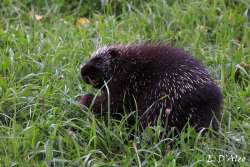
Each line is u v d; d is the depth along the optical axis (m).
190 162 9.44
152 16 14.06
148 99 10.16
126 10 14.66
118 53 10.68
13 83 11.09
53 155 9.49
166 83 10.08
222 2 14.61
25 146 9.42
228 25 14.05
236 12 14.39
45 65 11.80
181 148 9.59
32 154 9.31
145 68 10.36
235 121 10.72
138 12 14.19
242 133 10.45
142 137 9.77
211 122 9.97
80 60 12.27
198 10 14.34
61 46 12.51
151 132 9.73
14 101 10.48
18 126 9.84
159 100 9.99
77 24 14.19
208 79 10.23
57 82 11.27
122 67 10.56
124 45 11.00
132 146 9.78
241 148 10.11
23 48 12.60
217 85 10.77
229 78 12.09
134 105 10.38
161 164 9.22
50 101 10.63
